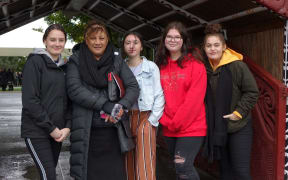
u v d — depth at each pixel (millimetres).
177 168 2893
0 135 7207
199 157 4633
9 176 4359
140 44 3049
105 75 2721
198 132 2873
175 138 3031
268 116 3152
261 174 3256
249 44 3672
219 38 2961
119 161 2852
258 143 3279
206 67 3227
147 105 2945
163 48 3039
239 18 3639
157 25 5465
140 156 2943
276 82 3006
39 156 2611
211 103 2969
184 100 2893
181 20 4723
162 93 2977
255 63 3330
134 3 4918
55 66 2650
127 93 2750
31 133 2602
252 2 3086
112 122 2748
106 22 6719
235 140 2959
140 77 2986
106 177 2797
